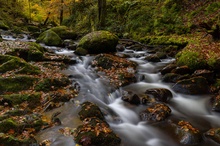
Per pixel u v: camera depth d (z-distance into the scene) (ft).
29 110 17.65
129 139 15.66
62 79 23.45
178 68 27.14
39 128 15.55
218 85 23.80
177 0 53.52
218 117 19.33
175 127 16.87
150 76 28.78
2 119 15.69
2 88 20.18
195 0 51.13
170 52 38.70
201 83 23.57
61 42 45.78
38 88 21.22
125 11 64.90
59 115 17.80
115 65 30.04
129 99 21.16
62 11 97.30
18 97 19.02
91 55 36.60
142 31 53.98
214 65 25.75
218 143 15.12
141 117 18.61
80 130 15.01
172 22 50.49
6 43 32.22
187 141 15.12
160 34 49.16
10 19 94.02
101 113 17.88
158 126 17.31
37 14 108.88
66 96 20.56
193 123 18.15
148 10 58.44
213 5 45.96
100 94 22.56
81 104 19.66
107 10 70.49
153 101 21.06
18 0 108.27
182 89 23.62
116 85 24.76
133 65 31.60
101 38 38.27
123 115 19.10
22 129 14.87
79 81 25.43
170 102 21.80
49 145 13.96
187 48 32.78
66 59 31.40
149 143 15.43
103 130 15.03
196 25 44.96
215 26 34.83
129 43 48.85
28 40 51.42
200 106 21.30
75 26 85.25
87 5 87.25
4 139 12.87
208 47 31.24
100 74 27.94
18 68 24.11
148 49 44.21
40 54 30.50
